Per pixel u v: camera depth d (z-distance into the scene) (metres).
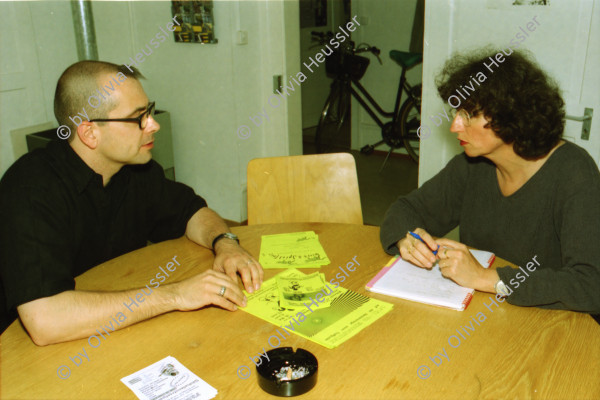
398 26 4.74
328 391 0.95
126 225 1.57
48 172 1.33
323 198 1.92
